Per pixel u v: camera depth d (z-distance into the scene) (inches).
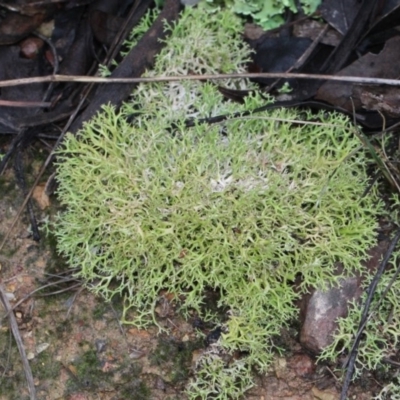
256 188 16.6
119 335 16.7
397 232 16.6
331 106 17.3
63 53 18.0
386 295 16.6
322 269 16.5
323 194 16.7
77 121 17.4
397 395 16.4
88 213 16.7
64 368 16.6
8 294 16.9
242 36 18.1
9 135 17.8
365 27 17.4
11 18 17.8
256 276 16.6
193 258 16.5
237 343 16.5
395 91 16.9
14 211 17.4
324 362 16.6
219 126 17.2
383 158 17.0
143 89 17.6
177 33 17.8
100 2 17.9
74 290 17.0
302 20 17.9
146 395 16.5
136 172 16.9
